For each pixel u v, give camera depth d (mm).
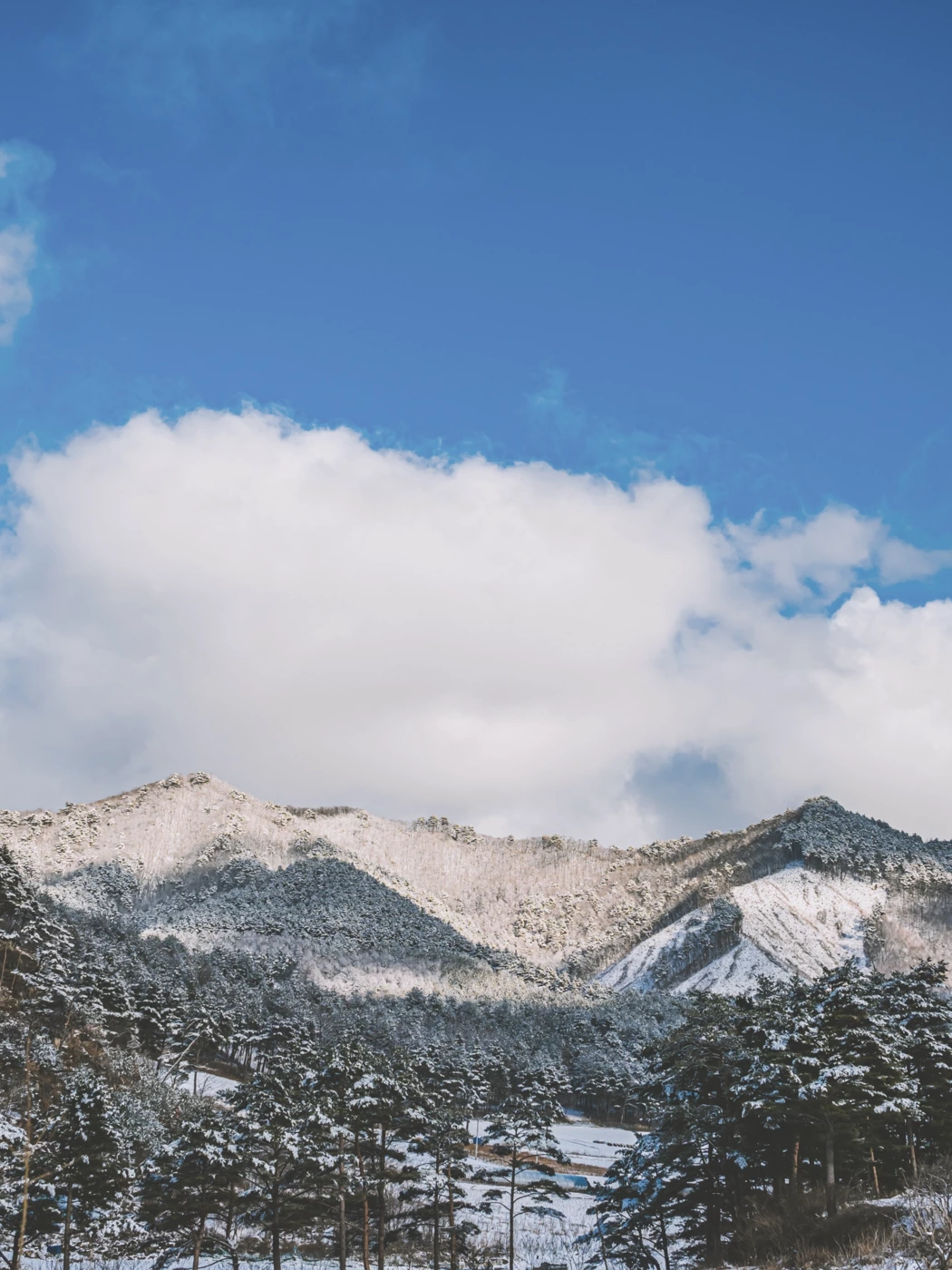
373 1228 45344
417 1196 44500
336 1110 40406
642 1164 35344
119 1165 39000
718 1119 34562
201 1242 39688
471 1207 44438
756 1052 35469
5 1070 41406
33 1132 35688
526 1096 48094
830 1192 31078
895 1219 24828
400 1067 46219
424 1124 43594
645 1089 37406
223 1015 109938
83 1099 38344
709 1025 36719
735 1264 31031
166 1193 37656
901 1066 39656
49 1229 36062
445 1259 47500
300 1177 39156
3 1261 32469
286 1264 45500
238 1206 40125
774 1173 36656
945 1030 44125
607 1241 36156
